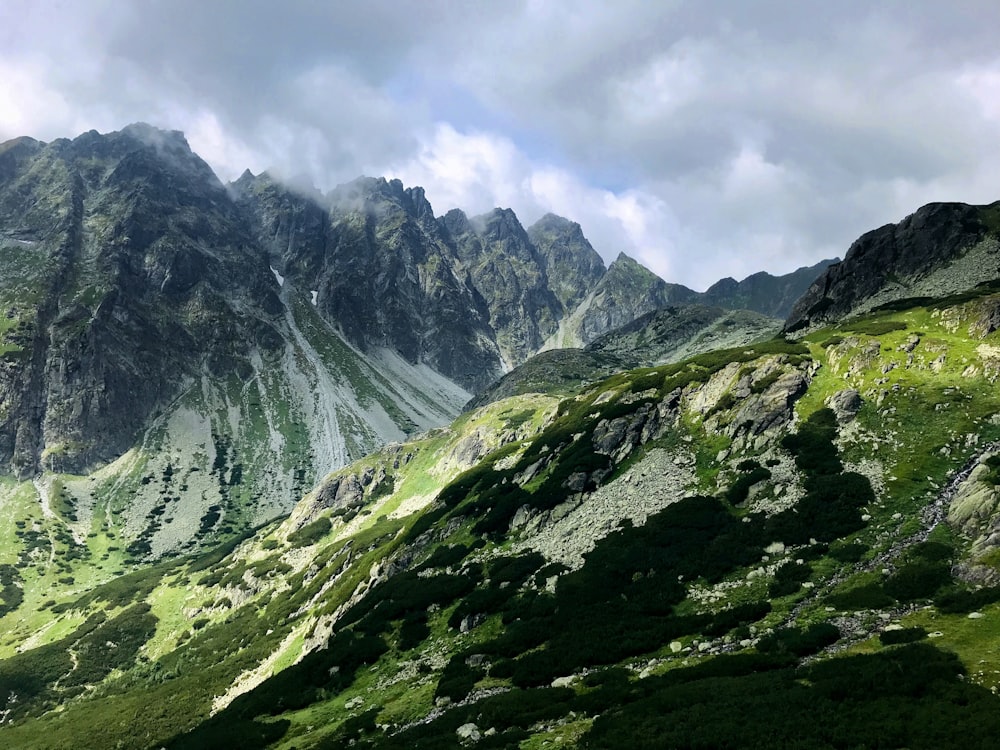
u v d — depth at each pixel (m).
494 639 60.91
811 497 66.62
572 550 75.75
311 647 102.38
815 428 80.25
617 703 40.19
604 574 65.62
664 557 65.38
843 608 46.06
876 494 63.81
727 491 75.06
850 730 28.61
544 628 59.16
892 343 93.50
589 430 106.25
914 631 38.34
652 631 52.62
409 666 65.31
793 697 33.09
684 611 55.38
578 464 95.44
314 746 50.75
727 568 60.19
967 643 35.19
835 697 32.47
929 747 26.00
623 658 50.09
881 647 38.22
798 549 59.09
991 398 74.44
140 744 88.25
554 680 49.31
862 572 51.53
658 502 78.75
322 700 66.88
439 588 81.62
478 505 105.50
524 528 90.00
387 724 50.47
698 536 67.38
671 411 101.06
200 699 103.50
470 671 56.50
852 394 82.69
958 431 69.94
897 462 68.38
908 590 45.72
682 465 85.94
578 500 89.75
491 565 82.88
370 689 63.53
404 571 96.62
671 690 38.50
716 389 100.12
